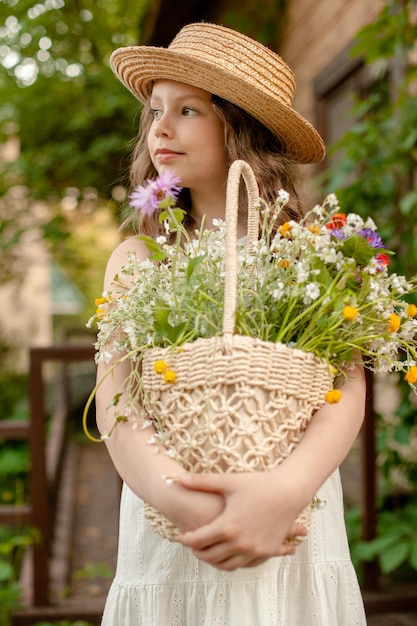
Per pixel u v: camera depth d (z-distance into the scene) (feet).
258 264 4.38
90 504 17.33
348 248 4.13
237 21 19.67
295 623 4.83
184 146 5.06
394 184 9.37
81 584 11.44
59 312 43.83
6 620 9.55
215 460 3.75
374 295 4.13
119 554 5.13
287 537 3.83
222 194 5.38
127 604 4.94
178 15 20.15
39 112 22.22
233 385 3.76
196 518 3.69
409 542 8.95
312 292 3.91
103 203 23.56
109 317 4.27
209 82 4.92
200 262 4.00
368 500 9.62
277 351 3.82
